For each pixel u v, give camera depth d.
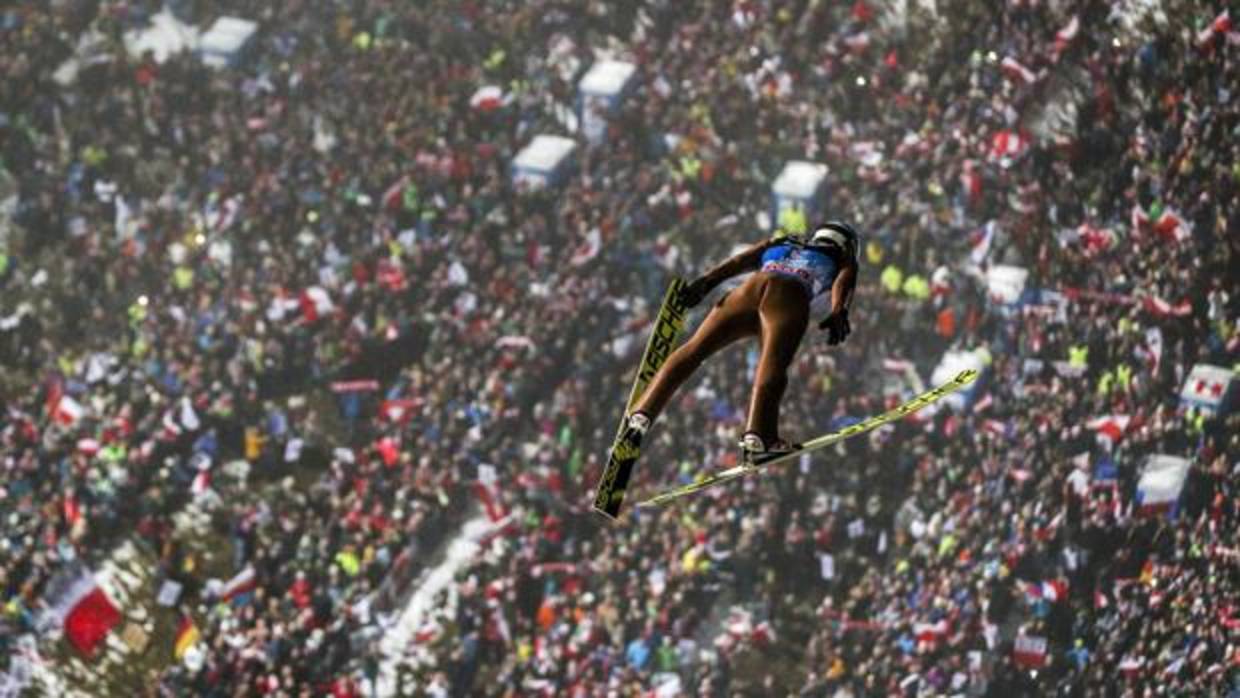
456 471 163.38
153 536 160.38
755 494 155.12
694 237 189.75
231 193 196.88
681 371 47.59
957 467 155.88
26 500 161.12
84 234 194.12
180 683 143.25
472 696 145.00
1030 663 137.50
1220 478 146.25
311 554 154.50
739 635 146.00
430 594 157.62
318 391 178.12
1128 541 143.62
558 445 162.88
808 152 196.75
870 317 175.25
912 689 137.50
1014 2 199.00
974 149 189.12
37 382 178.25
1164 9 194.25
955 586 143.50
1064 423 156.12
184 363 175.25
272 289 183.25
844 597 150.62
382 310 180.12
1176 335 162.38
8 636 150.00
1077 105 188.62
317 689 142.00
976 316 172.00
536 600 150.25
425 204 192.12
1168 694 128.38
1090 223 178.88
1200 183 176.00
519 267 183.88
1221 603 133.38
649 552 151.38
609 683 141.00
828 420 163.12
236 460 171.50
